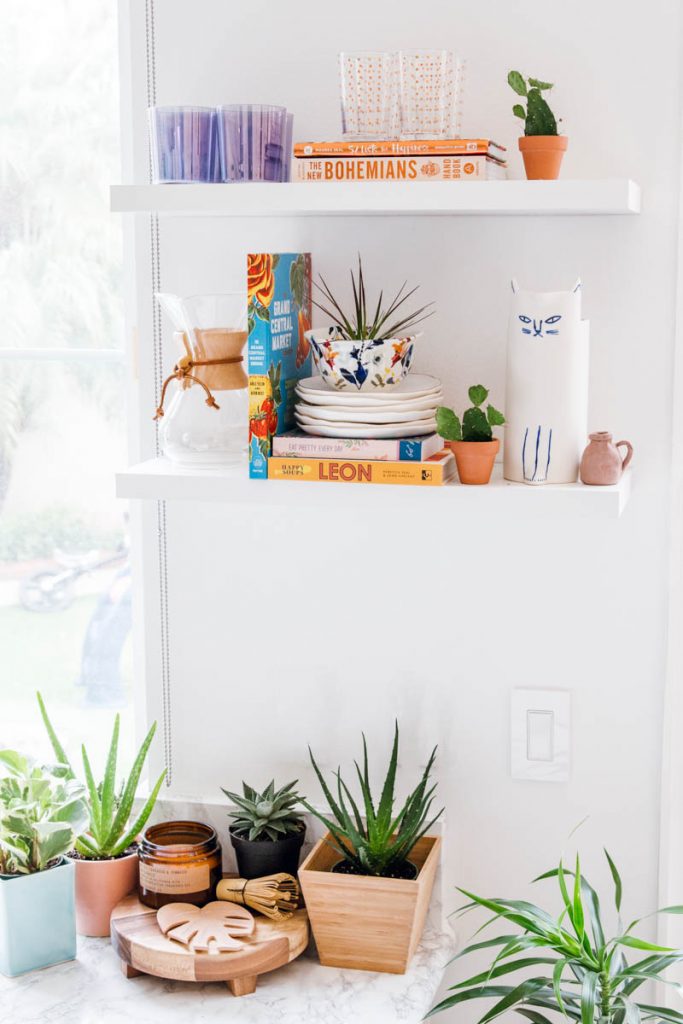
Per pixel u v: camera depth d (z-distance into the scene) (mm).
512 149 1517
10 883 1502
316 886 1479
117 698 1945
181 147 1403
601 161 1489
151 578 1714
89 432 1897
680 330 1487
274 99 1584
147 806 1641
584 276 1515
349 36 1549
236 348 1505
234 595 1685
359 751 1670
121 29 1709
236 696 1704
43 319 1887
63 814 1555
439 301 1568
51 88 1836
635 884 1603
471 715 1624
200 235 1637
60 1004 1440
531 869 1631
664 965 1352
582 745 1595
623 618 1560
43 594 1950
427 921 1636
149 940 1471
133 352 1779
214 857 1571
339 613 1650
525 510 1341
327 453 1399
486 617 1602
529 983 1343
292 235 1606
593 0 1467
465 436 1379
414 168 1350
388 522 1614
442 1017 1675
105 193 1837
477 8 1502
